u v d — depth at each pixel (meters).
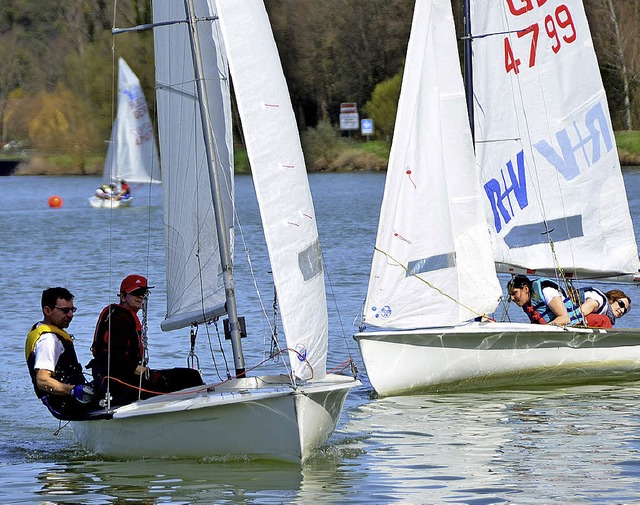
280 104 25.56
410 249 34.88
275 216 25.11
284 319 25.00
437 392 34.53
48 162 163.00
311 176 174.25
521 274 39.50
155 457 26.50
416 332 33.84
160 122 28.58
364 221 101.44
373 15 180.00
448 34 35.41
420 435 28.58
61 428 30.36
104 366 27.16
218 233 26.73
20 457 27.27
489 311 35.66
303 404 24.73
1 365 39.97
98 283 62.59
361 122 180.00
